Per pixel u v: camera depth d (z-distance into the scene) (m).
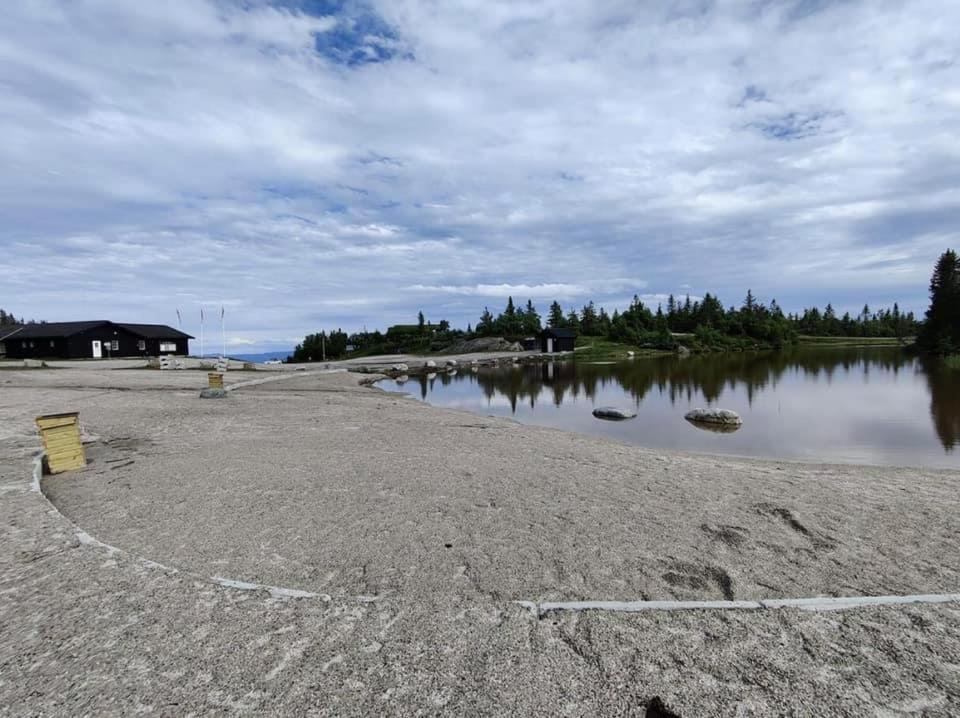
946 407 18.98
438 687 2.83
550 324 98.94
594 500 6.80
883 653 3.16
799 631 3.40
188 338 60.06
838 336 108.38
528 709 2.66
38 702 2.74
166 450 9.81
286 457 9.26
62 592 3.94
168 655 3.13
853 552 5.06
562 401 23.56
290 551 5.06
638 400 23.27
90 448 9.97
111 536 5.47
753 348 78.38
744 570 4.63
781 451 12.25
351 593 4.17
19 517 5.63
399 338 95.00
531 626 3.46
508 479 7.89
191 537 5.43
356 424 13.48
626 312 94.62
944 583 4.37
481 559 4.85
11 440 9.99
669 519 6.03
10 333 51.44
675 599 4.08
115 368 34.75
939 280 62.19
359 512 6.24
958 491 7.42
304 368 42.16
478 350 74.75
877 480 8.17
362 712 2.63
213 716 2.61
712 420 16.83
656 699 2.73
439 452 9.91
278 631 3.39
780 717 2.61
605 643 3.25
